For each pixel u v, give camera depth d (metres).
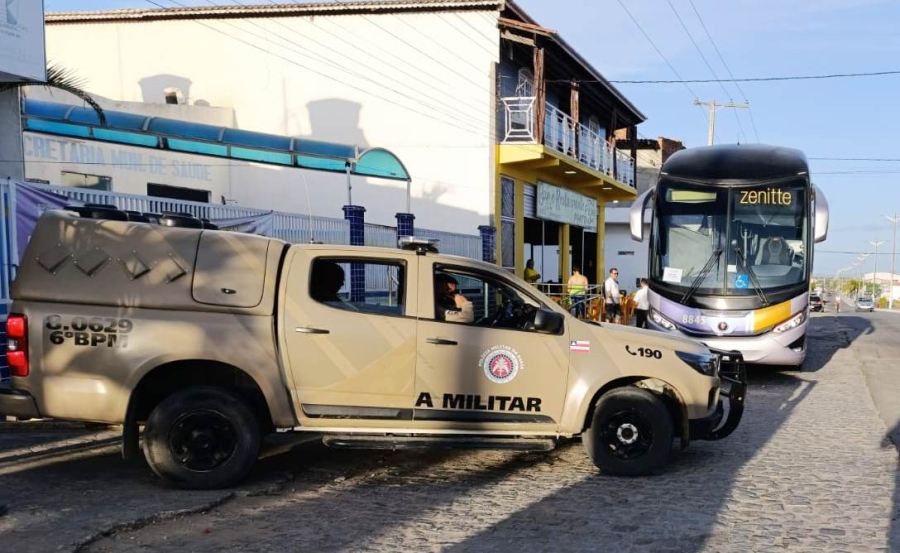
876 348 17.30
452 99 19.36
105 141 12.41
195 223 5.95
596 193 27.53
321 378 5.64
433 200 19.58
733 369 6.70
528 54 20.64
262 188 20.59
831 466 6.41
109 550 4.34
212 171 19.38
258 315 5.61
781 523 4.92
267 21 20.50
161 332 5.43
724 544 4.54
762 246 11.61
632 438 6.02
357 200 20.08
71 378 5.36
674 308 11.77
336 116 20.14
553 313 5.85
